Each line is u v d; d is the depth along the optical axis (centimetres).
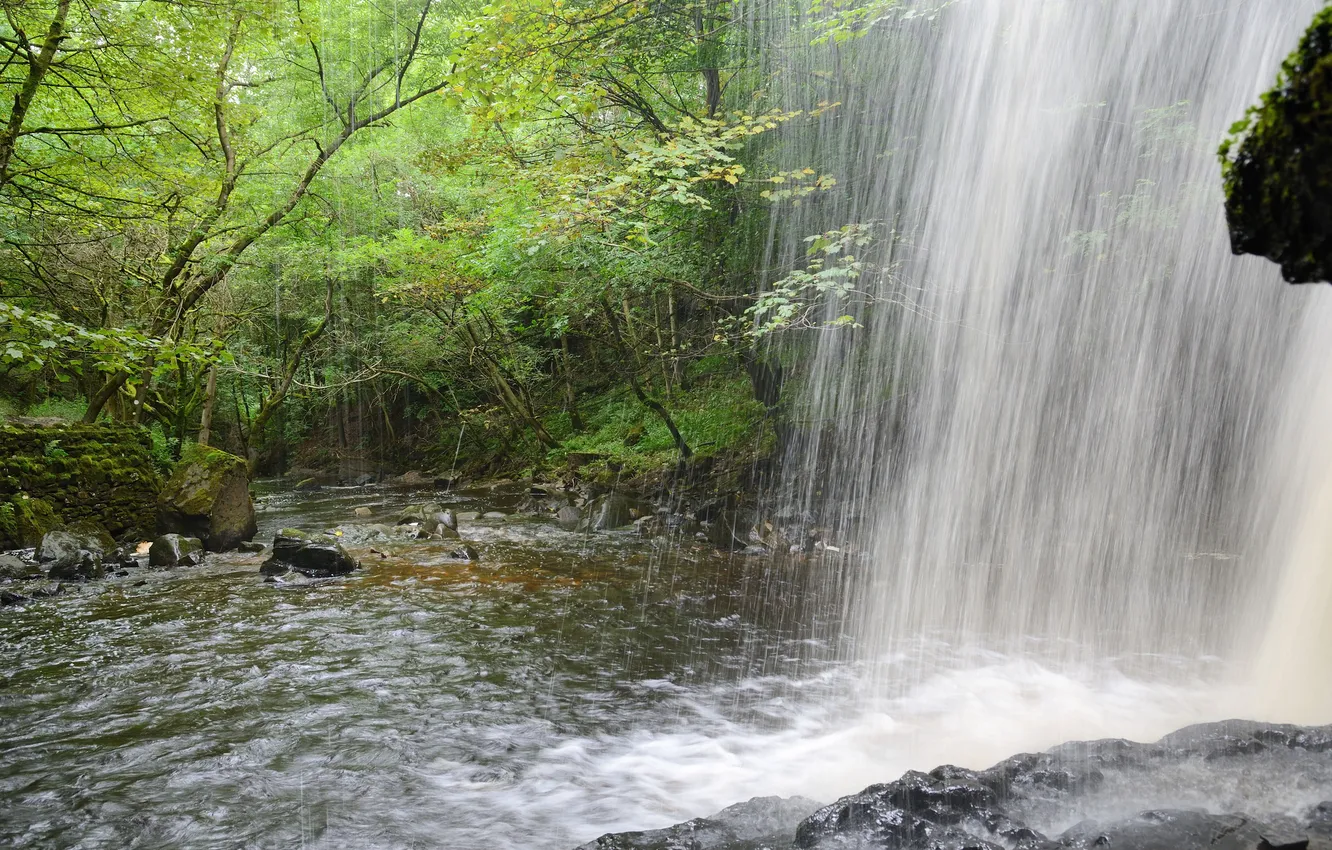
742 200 1491
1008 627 873
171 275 1579
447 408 3206
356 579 1116
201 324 2166
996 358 1271
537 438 2609
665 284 1577
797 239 1467
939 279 1271
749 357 1792
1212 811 318
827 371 1638
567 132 1452
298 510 2083
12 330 813
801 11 1351
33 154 1304
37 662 734
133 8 1138
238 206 1798
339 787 493
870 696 650
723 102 1544
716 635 840
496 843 425
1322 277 123
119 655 756
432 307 2105
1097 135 1080
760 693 664
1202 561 1007
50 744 554
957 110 1234
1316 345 862
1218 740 374
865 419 1519
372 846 423
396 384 3419
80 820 448
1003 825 316
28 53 1016
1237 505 988
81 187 1174
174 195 1279
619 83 1317
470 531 1581
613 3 1088
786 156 1412
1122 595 972
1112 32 1038
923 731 571
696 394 2108
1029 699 633
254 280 2258
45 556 1189
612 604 971
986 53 1181
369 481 3161
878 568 1200
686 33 1370
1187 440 1066
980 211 1222
